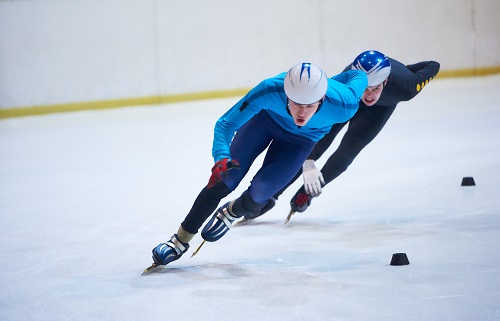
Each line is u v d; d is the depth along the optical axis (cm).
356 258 1124
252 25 3922
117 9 3578
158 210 1536
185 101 3800
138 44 3647
